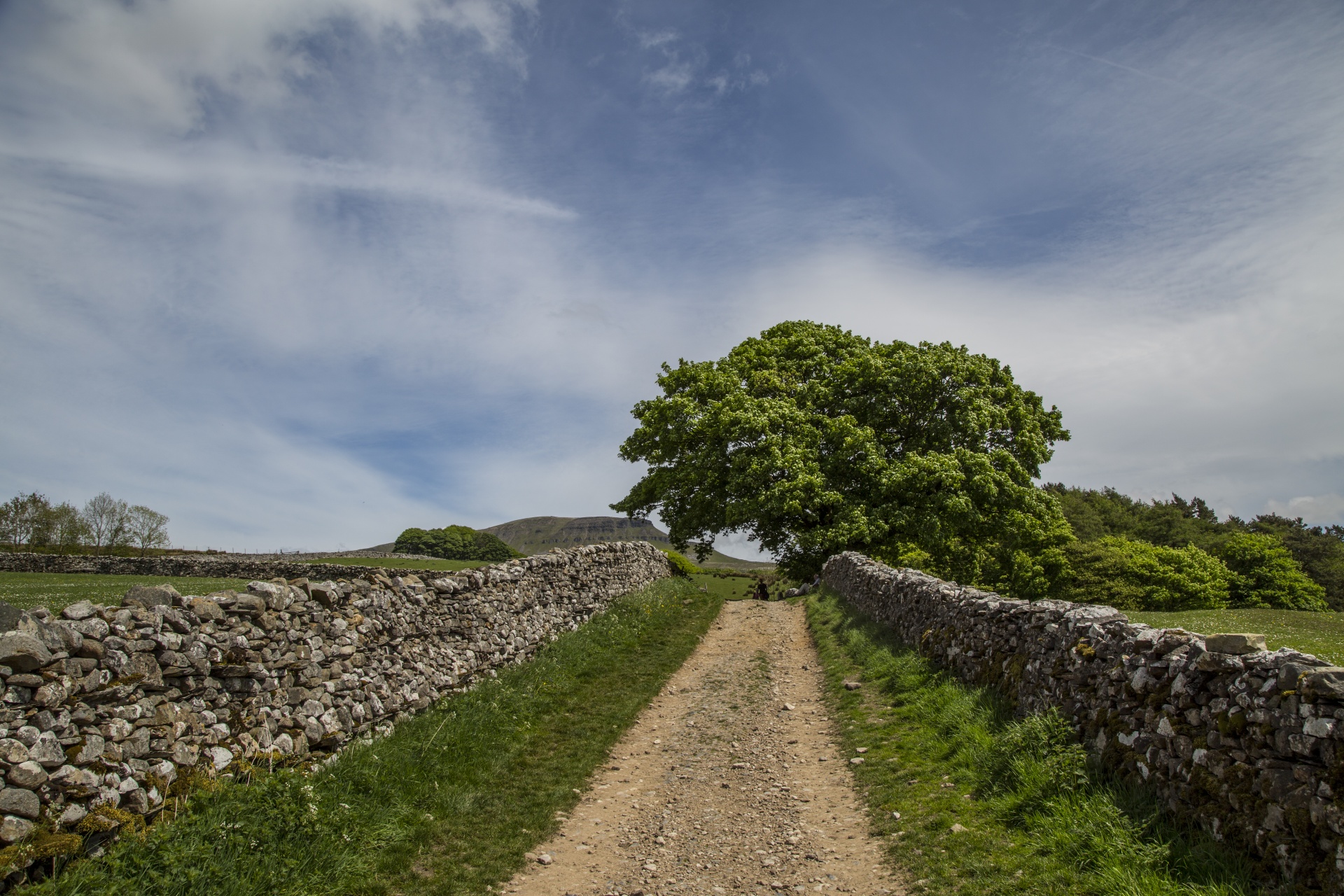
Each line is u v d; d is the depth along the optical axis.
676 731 11.18
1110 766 6.58
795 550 31.86
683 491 32.25
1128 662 6.75
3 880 4.66
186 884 5.31
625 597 22.38
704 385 30.88
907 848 6.60
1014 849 6.14
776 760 9.62
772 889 6.29
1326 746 4.57
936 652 11.87
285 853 6.04
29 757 5.04
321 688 8.32
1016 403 30.69
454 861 6.83
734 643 18.27
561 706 11.91
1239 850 5.01
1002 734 8.19
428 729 9.48
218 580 28.34
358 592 9.48
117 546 49.94
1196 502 93.81
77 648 5.54
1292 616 22.17
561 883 6.58
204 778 6.38
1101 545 43.84
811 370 32.72
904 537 28.75
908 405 29.75
